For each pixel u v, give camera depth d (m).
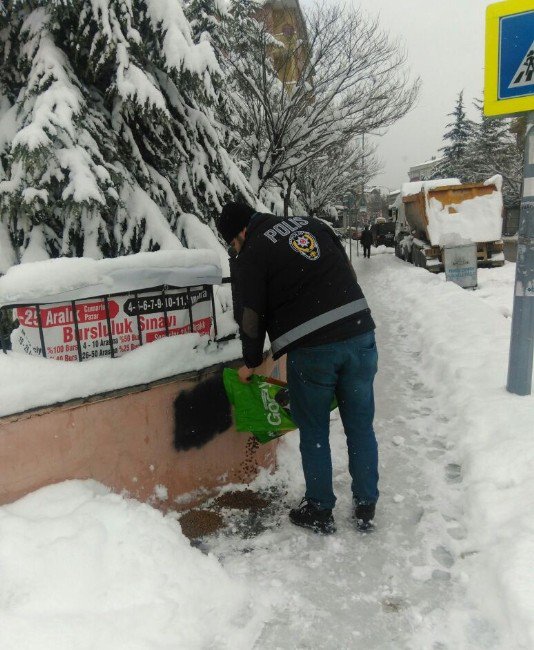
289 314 2.34
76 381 2.15
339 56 10.12
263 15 10.34
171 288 2.67
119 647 1.63
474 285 10.80
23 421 2.01
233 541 2.45
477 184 13.68
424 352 5.98
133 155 4.75
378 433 3.75
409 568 2.21
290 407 2.54
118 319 2.48
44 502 2.04
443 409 4.14
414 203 15.06
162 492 2.53
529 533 2.16
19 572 1.77
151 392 2.43
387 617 1.93
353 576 2.17
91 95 4.65
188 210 5.33
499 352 4.94
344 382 2.44
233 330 3.07
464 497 2.73
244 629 1.88
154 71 4.99
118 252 4.53
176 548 2.09
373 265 19.62
